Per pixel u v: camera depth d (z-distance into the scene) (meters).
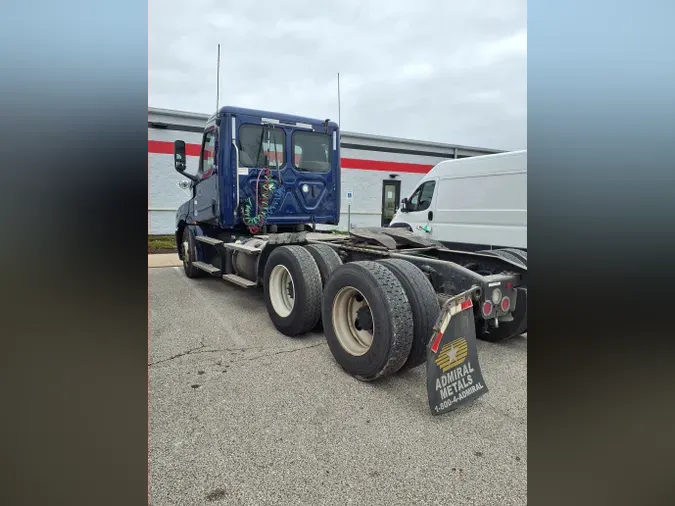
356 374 3.05
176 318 4.74
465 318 2.75
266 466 2.07
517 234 6.22
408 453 2.19
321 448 2.23
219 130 5.01
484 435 2.38
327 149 5.72
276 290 4.29
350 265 3.15
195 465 2.07
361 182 13.77
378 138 13.88
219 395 2.81
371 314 2.93
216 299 5.71
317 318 3.92
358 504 1.82
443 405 2.56
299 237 4.75
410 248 4.46
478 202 6.75
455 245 7.14
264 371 3.22
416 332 2.90
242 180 5.07
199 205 6.18
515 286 3.31
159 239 11.12
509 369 3.39
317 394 2.85
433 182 7.54
